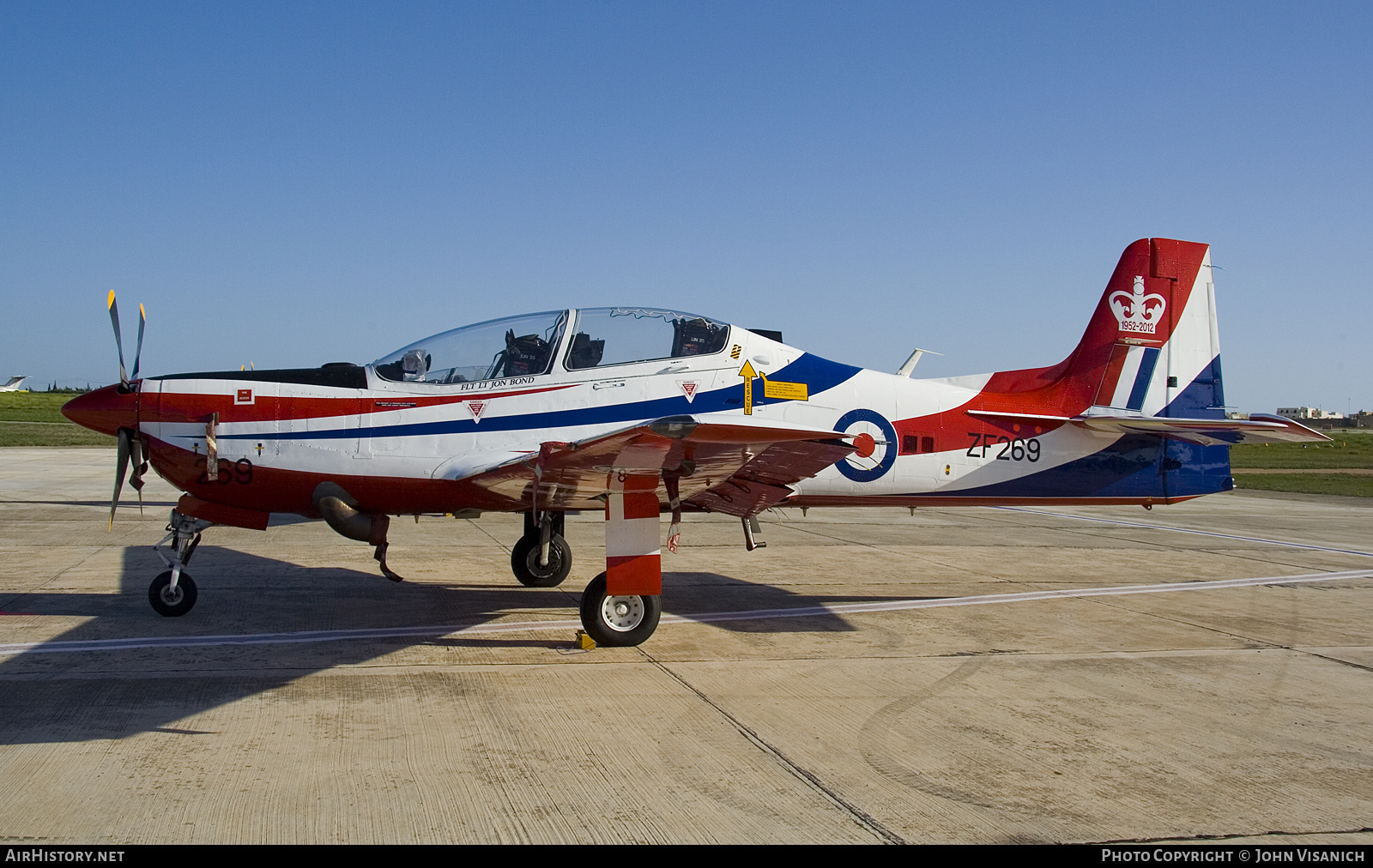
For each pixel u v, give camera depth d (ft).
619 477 17.58
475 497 20.76
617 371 21.76
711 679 16.08
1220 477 26.76
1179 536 42.42
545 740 12.71
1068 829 10.28
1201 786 11.69
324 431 20.52
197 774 11.13
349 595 22.86
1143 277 26.66
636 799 10.78
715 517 45.50
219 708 13.70
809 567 29.78
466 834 9.72
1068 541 39.40
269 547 30.76
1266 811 10.96
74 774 11.02
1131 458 26.05
